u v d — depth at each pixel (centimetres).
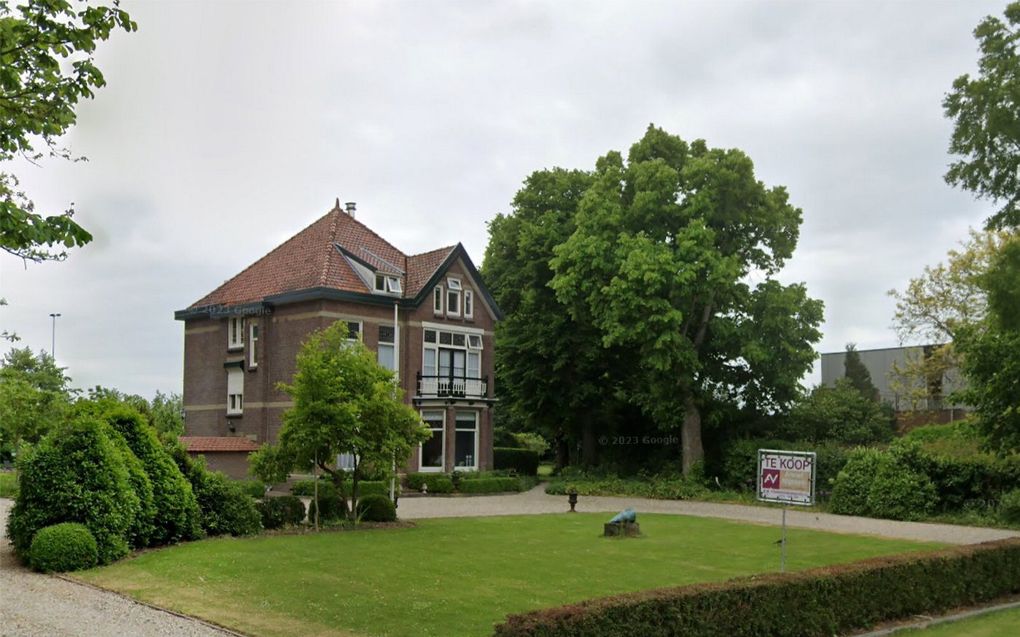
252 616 1088
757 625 1041
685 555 1759
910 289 4322
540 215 4241
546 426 4416
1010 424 2112
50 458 1499
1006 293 1891
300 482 2936
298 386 2111
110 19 852
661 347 3347
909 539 2138
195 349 3947
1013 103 1880
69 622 1038
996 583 1392
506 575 1441
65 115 869
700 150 3772
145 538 1638
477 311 4012
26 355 3938
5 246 779
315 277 3556
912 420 4594
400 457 2206
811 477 1304
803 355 3581
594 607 887
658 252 3362
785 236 3631
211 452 3338
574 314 3747
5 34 801
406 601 1195
